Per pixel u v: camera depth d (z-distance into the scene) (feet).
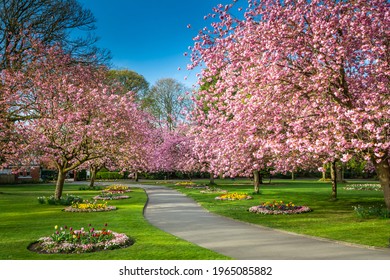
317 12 42.52
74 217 54.49
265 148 41.86
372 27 39.58
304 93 41.68
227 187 125.18
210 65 46.34
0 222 49.55
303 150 37.58
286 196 85.20
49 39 82.99
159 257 28.91
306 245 34.32
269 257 29.40
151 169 147.64
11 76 66.95
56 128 66.39
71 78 76.07
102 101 74.18
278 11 41.93
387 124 32.91
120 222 48.57
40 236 38.47
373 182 150.51
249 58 45.39
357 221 46.88
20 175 181.68
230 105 45.27
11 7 79.66
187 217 55.06
